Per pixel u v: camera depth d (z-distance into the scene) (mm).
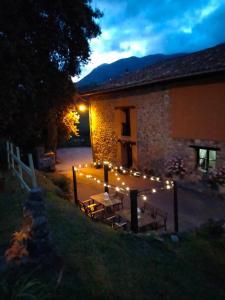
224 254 6625
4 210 6492
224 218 8914
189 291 4789
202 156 11758
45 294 3395
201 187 11656
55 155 19172
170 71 12531
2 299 3201
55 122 16250
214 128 10734
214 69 9250
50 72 11859
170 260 5824
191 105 11578
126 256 5273
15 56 9414
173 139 12836
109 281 4156
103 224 7500
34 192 4113
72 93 14281
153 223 7598
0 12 8969
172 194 11586
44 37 10820
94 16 12664
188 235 7438
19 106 11383
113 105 16719
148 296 4176
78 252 4789
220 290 5188
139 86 14094
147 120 14305
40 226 3986
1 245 4621
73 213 7055
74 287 3717
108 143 17641
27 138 14836
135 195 7039
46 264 3941
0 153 12141
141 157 15125
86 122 33125
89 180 14664
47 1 10531
